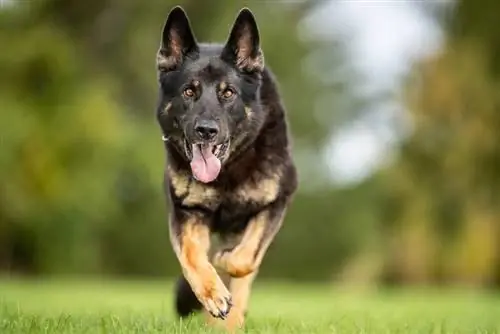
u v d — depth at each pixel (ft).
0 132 73.97
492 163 75.82
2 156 73.51
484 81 77.20
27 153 75.25
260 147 23.07
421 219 77.10
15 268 80.53
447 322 26.94
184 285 24.39
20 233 78.84
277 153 23.27
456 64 78.13
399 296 55.72
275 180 23.12
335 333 20.76
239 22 23.00
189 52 23.26
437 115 78.28
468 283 76.02
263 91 23.48
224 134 22.22
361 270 83.30
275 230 23.20
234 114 22.59
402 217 78.07
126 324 21.22
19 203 75.00
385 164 80.74
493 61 77.92
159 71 23.35
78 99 78.02
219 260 22.30
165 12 88.79
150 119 85.51
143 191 86.07
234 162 22.81
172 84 22.97
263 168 23.02
